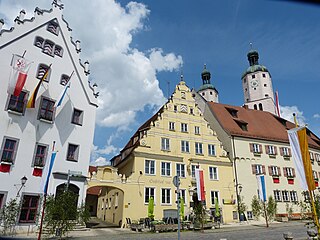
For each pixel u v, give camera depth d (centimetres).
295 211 3734
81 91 2836
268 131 4294
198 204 2659
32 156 2298
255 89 7394
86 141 2727
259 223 3216
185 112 3597
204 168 3412
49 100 2542
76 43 2911
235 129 3966
